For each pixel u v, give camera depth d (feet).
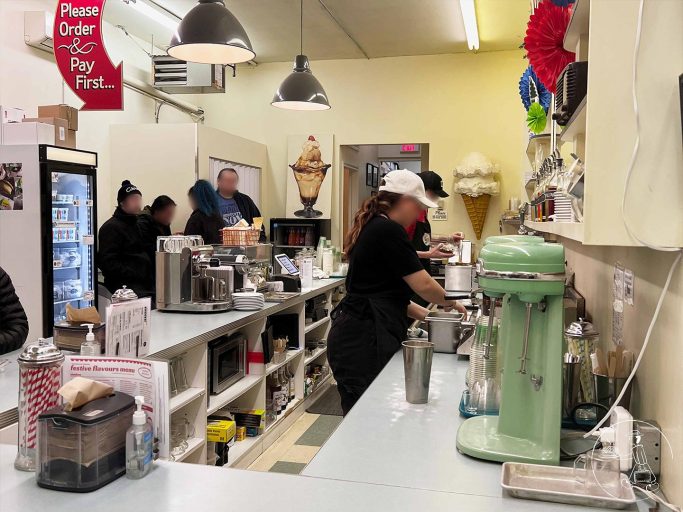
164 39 21.47
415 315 9.81
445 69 23.32
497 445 4.93
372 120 24.00
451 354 8.70
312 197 24.41
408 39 21.49
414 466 4.75
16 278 13.32
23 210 13.20
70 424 4.25
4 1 15.06
